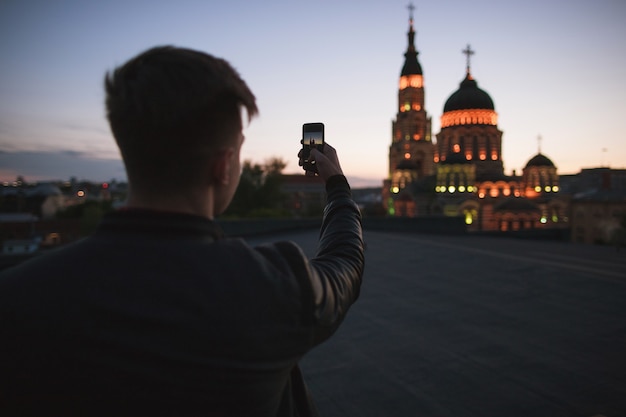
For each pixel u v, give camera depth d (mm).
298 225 27531
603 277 12695
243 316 890
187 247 926
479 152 111000
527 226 96938
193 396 843
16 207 98312
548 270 13797
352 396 5695
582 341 7602
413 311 9430
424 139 132250
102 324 806
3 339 792
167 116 899
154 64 939
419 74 134000
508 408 5367
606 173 81375
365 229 29891
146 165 964
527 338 7766
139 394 816
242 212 49906
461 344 7484
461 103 112688
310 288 1000
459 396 5668
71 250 914
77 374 793
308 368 6543
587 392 5742
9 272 894
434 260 15953
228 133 1004
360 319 8852
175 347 833
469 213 98188
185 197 1000
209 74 947
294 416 1288
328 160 1521
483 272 13680
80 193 139000
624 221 66188
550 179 107750
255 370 899
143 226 930
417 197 105000
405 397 5656
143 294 846
